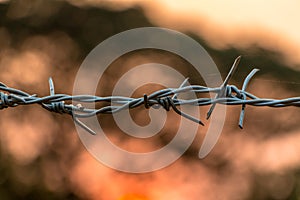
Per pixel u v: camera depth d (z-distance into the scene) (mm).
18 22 7457
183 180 6922
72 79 7266
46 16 7488
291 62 7055
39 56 7371
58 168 7047
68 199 7035
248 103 3000
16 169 7023
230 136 6891
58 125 7055
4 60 7375
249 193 6855
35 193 6984
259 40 7258
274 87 6844
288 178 6855
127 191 6973
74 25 7293
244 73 6828
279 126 6906
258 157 6887
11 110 7113
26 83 7281
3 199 6934
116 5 7445
